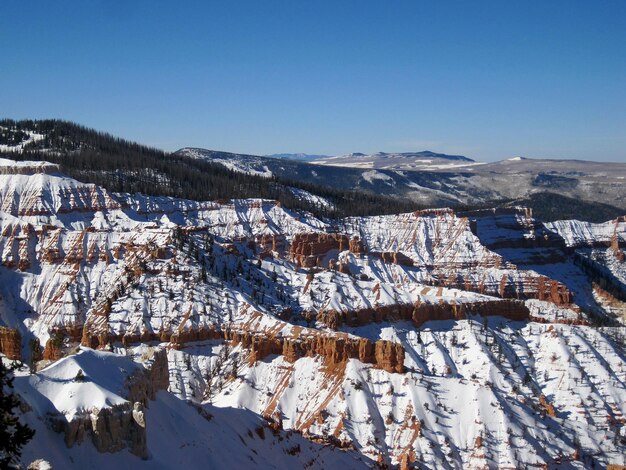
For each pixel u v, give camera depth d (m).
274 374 189.50
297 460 152.50
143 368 130.50
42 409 105.62
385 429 174.38
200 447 129.12
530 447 171.38
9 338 142.62
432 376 189.62
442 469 164.75
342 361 188.25
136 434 111.88
